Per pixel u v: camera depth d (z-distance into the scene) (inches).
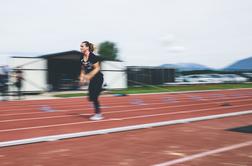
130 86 1130.7
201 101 530.0
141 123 267.3
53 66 938.1
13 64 792.9
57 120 291.9
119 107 424.5
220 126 244.2
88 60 277.7
